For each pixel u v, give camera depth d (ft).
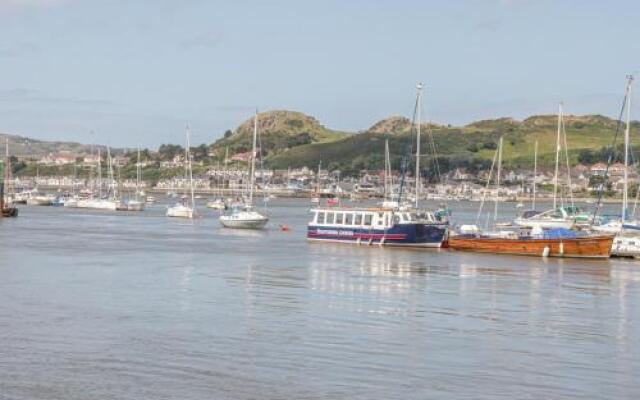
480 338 158.10
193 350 143.95
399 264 289.94
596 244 313.32
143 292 211.61
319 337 155.74
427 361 138.82
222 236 442.91
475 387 124.26
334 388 122.31
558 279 250.98
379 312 185.26
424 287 229.45
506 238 331.36
